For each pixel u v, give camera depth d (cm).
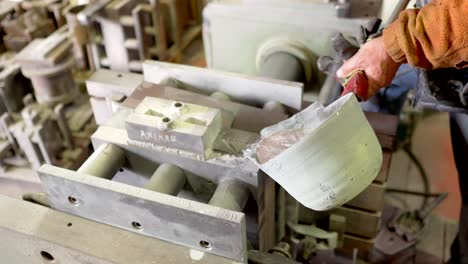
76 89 139
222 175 73
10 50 149
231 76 91
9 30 146
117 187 67
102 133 79
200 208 63
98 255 67
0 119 122
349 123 61
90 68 154
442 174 170
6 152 127
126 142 77
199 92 95
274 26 125
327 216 95
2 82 127
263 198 76
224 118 81
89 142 132
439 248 143
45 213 74
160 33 154
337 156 61
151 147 75
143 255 67
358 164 64
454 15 67
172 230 67
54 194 72
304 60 124
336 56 100
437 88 88
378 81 81
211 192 78
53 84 130
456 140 113
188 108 76
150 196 65
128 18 138
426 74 89
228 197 70
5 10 149
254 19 125
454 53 69
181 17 176
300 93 87
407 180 168
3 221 73
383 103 132
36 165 126
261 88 90
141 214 67
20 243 74
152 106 77
